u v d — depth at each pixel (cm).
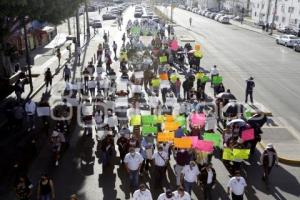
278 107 2414
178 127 1611
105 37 4597
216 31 6656
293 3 6888
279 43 5241
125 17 8650
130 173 1389
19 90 2366
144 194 1142
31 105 1923
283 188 1448
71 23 7119
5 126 1989
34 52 4238
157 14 9275
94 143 1805
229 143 1574
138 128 1664
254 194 1402
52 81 2978
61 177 1503
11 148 1741
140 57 3344
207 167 1290
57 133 1617
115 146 1748
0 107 2286
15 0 1842
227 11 11569
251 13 9612
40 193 1207
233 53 4381
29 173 1529
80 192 1398
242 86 2888
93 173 1534
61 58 3900
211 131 1759
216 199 1360
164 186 1438
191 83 2414
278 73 3388
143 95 2500
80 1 2872
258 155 1709
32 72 3216
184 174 1291
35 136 1873
